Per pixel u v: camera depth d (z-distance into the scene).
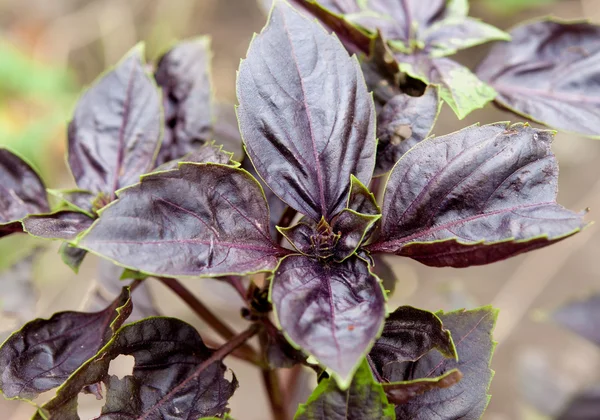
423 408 0.33
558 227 0.30
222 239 0.30
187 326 0.33
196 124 0.39
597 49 0.38
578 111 0.37
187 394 0.33
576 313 0.50
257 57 0.32
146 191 0.29
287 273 0.30
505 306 0.77
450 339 0.30
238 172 0.30
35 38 0.95
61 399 0.31
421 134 0.34
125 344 0.32
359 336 0.28
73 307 0.72
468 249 0.30
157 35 0.96
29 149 0.81
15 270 0.42
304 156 0.32
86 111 0.38
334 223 0.32
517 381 0.66
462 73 0.36
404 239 0.32
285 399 0.45
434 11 0.38
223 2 1.00
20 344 0.34
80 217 0.35
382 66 0.36
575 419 0.55
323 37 0.32
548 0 0.89
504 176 0.31
